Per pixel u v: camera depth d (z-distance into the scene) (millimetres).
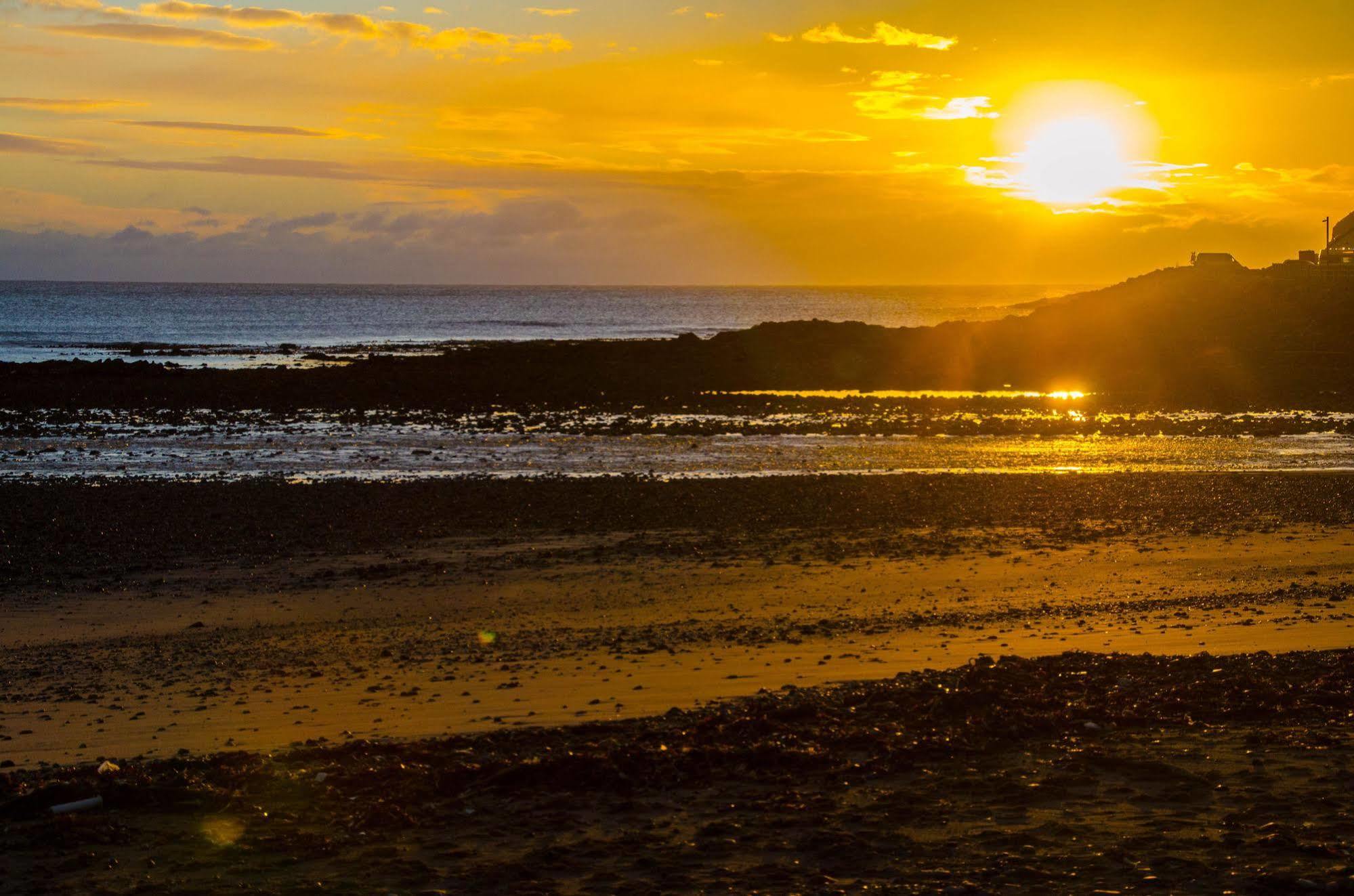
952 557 24594
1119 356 70562
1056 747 11375
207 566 24031
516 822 9656
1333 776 10281
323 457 39625
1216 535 26891
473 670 16094
